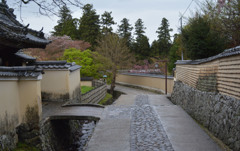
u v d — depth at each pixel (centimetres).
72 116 728
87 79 1970
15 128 572
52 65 995
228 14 788
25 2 485
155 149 465
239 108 413
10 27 570
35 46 795
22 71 583
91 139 538
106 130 607
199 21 817
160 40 3984
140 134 568
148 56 3944
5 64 805
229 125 450
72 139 843
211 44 779
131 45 3966
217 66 574
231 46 814
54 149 673
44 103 969
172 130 599
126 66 2359
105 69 2206
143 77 2680
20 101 602
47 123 672
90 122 1091
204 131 588
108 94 2159
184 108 932
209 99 612
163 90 2161
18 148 555
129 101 1235
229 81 487
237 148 402
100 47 2464
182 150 457
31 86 602
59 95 1014
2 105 506
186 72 1022
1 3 758
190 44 830
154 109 891
